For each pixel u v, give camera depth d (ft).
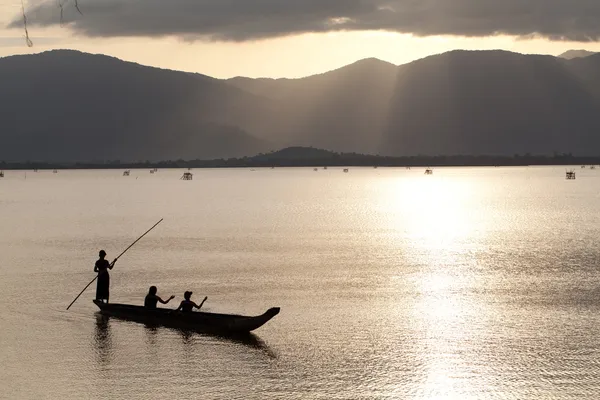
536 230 212.23
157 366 69.46
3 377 66.03
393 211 311.27
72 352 74.23
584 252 155.84
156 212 299.38
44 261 141.08
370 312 92.84
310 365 69.82
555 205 344.49
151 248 165.27
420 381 65.21
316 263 139.33
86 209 320.91
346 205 357.41
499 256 150.41
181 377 66.13
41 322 86.99
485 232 208.13
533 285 112.78
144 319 88.12
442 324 86.07
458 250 161.89
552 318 89.04
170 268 132.05
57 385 63.82
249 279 119.24
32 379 65.51
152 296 89.56
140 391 62.34
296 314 91.76
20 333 81.66
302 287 111.34
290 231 210.59
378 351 74.43
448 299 101.50
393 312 92.73
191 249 163.43
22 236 194.59
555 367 68.90
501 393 62.03
